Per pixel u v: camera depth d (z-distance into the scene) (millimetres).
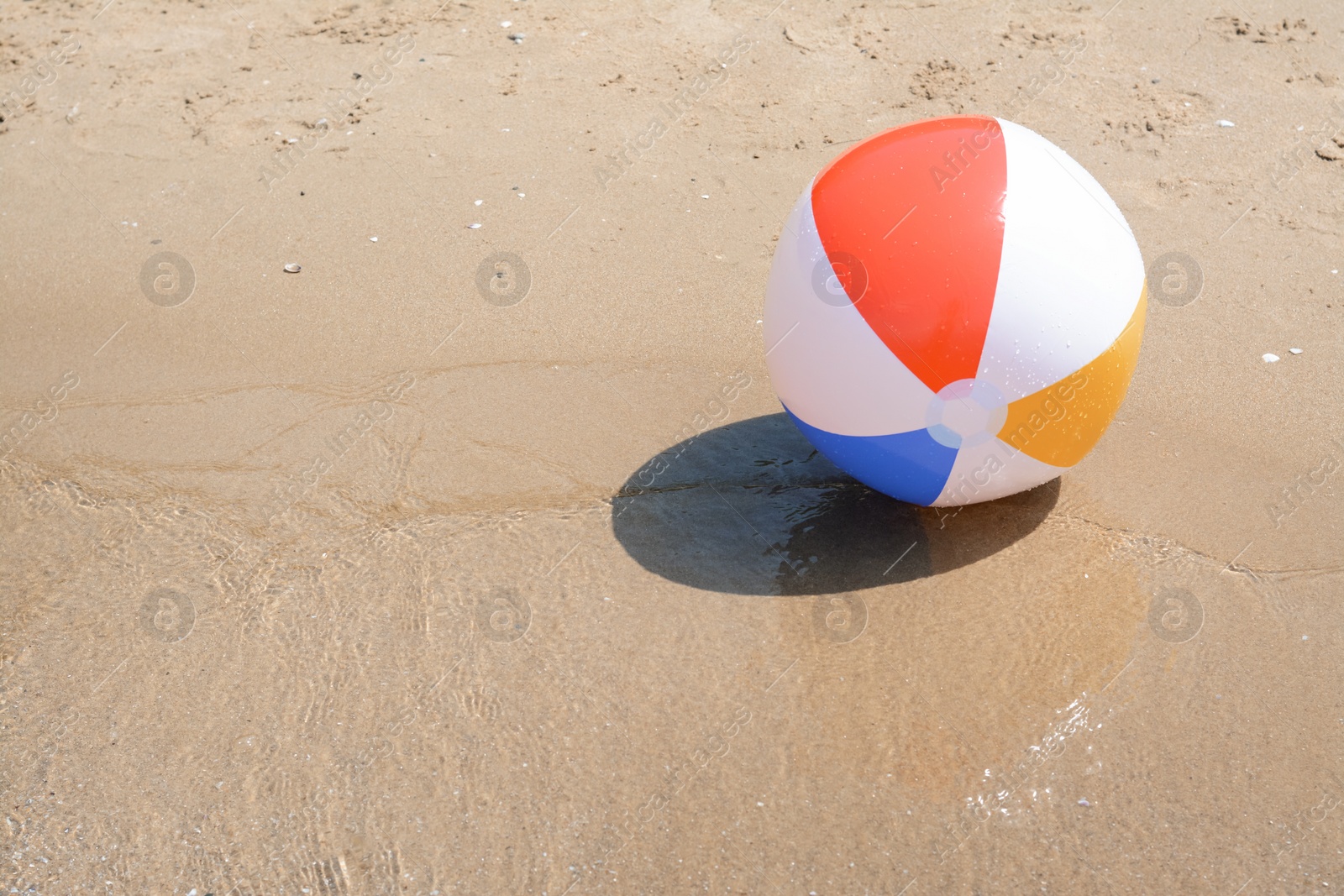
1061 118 2924
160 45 3490
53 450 2424
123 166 2959
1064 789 1993
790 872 1943
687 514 2283
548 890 1942
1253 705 2051
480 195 2832
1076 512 2252
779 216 2752
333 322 2602
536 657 2129
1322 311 2512
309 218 2805
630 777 2020
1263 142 2840
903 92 3033
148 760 2059
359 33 3492
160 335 2602
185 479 2367
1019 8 3379
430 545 2260
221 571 2250
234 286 2680
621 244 2715
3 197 2906
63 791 2039
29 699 2123
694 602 2176
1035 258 2025
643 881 1944
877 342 2041
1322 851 1939
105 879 1971
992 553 2209
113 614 2209
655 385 2469
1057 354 2041
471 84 3203
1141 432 2352
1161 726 2037
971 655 2107
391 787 2023
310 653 2148
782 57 3229
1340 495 2252
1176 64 3072
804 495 2303
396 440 2402
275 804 2018
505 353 2533
